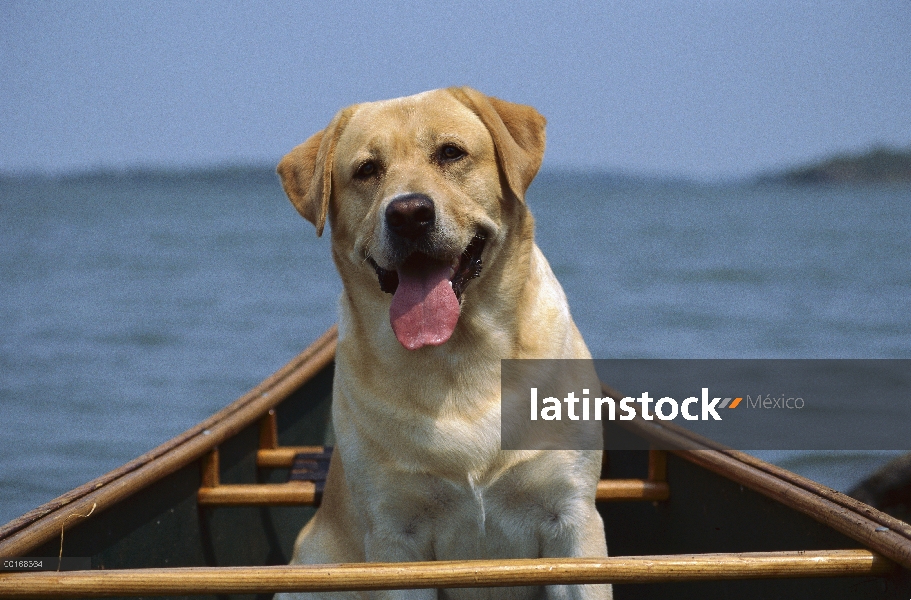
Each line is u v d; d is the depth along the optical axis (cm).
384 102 479
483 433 445
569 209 12356
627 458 653
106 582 339
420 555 474
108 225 8856
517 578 346
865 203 13400
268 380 707
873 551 356
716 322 2845
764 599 466
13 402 1852
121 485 456
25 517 396
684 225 8200
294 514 695
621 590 612
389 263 434
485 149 459
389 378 451
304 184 496
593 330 2731
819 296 3438
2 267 4703
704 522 534
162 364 2256
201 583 341
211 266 4766
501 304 453
